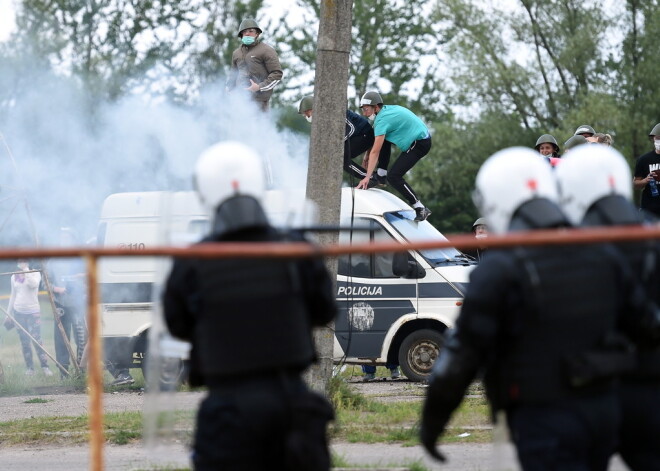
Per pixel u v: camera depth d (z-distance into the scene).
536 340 9.66
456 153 90.12
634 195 64.75
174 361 11.88
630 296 10.04
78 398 31.00
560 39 86.44
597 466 9.92
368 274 31.86
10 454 21.12
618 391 10.33
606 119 79.06
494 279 9.65
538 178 10.27
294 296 10.23
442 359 10.06
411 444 20.27
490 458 18.73
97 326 10.31
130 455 20.11
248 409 9.94
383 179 35.06
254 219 10.37
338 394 23.53
